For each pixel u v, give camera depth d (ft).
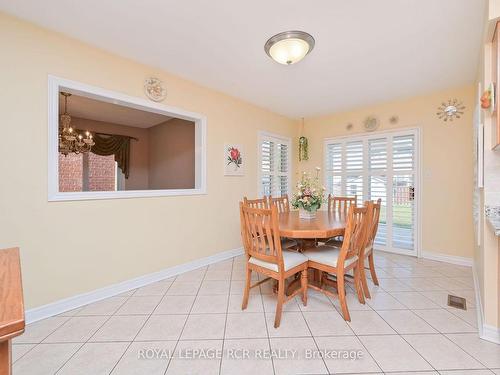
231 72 8.93
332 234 6.54
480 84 6.49
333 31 6.45
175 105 9.23
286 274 6.14
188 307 6.84
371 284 8.32
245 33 6.59
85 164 16.08
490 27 4.78
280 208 11.19
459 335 5.48
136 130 17.99
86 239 7.13
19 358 4.83
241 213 6.80
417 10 5.65
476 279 7.93
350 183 13.47
